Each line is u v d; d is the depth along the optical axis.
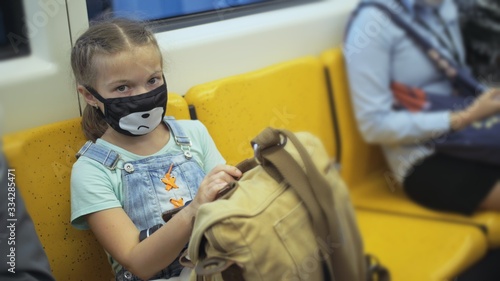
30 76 1.75
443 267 2.02
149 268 1.53
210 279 1.42
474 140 2.34
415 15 2.43
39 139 1.69
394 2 2.40
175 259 1.62
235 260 1.36
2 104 1.73
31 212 1.68
